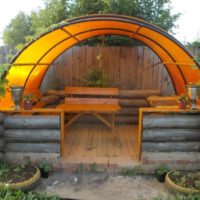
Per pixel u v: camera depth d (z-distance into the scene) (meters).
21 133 4.82
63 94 7.20
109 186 4.42
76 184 4.47
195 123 4.79
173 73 6.82
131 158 5.08
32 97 5.21
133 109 7.33
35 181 4.27
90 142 6.02
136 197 4.10
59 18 8.31
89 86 7.43
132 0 7.64
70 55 7.42
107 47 7.32
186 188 4.02
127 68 7.40
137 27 5.28
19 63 5.04
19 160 4.87
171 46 5.42
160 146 4.83
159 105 5.89
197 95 4.84
